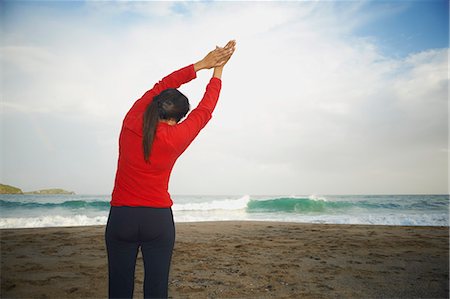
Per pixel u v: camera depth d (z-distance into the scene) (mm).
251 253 5199
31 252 5211
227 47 1859
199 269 4125
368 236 7418
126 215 1548
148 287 1611
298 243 6285
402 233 8055
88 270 4012
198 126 1670
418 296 3105
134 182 1561
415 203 26188
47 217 14727
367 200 31312
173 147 1573
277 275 3854
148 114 1578
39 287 3305
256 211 20516
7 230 8609
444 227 9648
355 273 3957
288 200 21766
